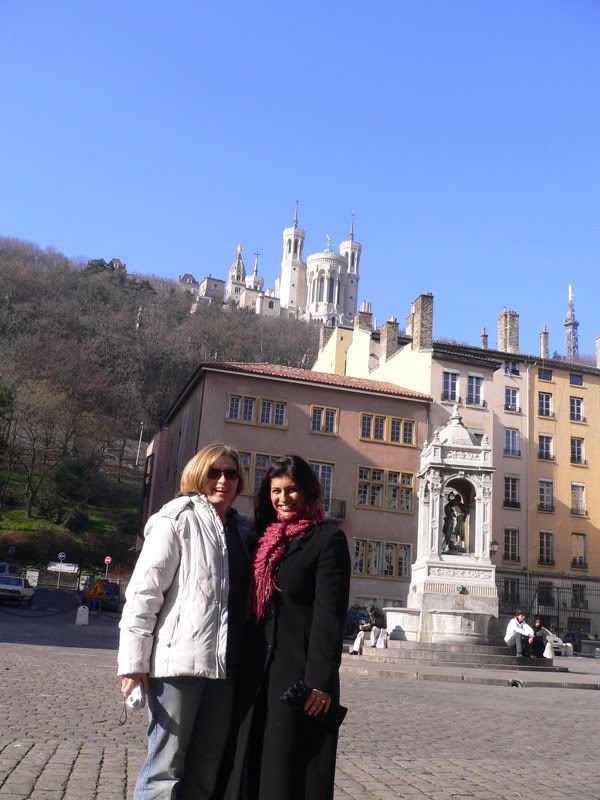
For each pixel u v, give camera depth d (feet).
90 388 350.02
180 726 13.25
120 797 18.70
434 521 91.25
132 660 13.20
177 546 14.03
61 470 245.04
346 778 22.63
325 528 14.32
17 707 31.55
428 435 161.27
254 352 451.12
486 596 88.33
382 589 150.20
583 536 180.34
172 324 453.17
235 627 14.08
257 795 13.02
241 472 15.66
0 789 18.61
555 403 185.98
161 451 195.42
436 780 23.08
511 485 176.55
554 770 25.88
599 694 59.06
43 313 404.57
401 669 65.72
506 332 192.75
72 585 201.36
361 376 197.26
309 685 13.04
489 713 41.01
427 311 171.42
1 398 237.45
